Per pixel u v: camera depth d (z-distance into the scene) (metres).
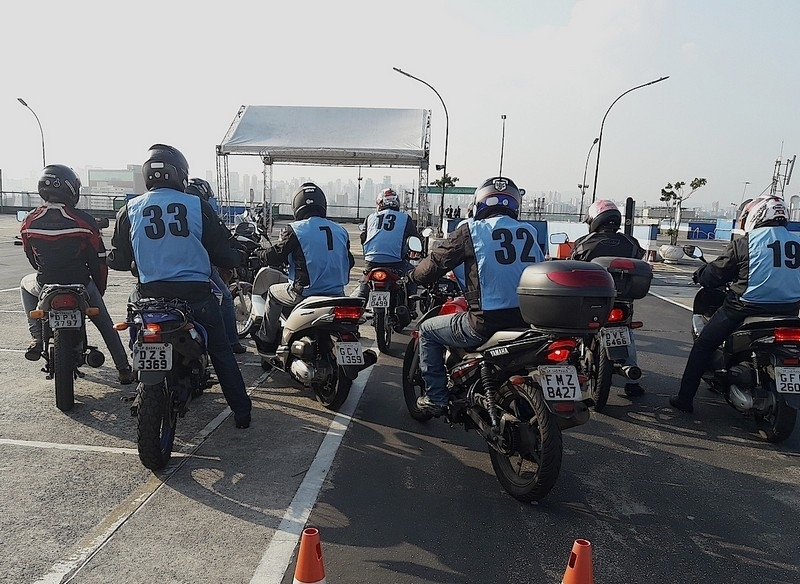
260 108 23.12
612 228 6.06
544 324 3.52
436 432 4.96
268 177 27.28
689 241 38.47
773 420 5.00
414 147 21.91
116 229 4.46
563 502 3.90
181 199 4.42
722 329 5.39
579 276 3.45
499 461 4.06
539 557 3.25
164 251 4.26
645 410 5.80
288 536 3.32
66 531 3.27
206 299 4.46
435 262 4.29
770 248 5.06
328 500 3.76
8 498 3.60
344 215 54.34
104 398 5.32
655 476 4.35
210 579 2.91
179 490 3.79
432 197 43.81
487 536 3.44
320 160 26.45
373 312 7.38
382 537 3.37
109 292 11.19
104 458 4.18
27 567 2.95
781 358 4.73
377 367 6.84
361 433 4.88
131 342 4.37
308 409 5.35
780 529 3.66
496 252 4.08
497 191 4.32
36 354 5.38
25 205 43.62
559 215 40.66
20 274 12.95
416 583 2.97
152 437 3.83
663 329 9.76
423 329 4.55
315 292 5.55
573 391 3.57
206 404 5.38
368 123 22.66
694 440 5.07
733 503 3.98
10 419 4.80
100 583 2.85
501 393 3.99
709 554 3.36
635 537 3.50
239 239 8.27
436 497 3.87
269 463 4.24
